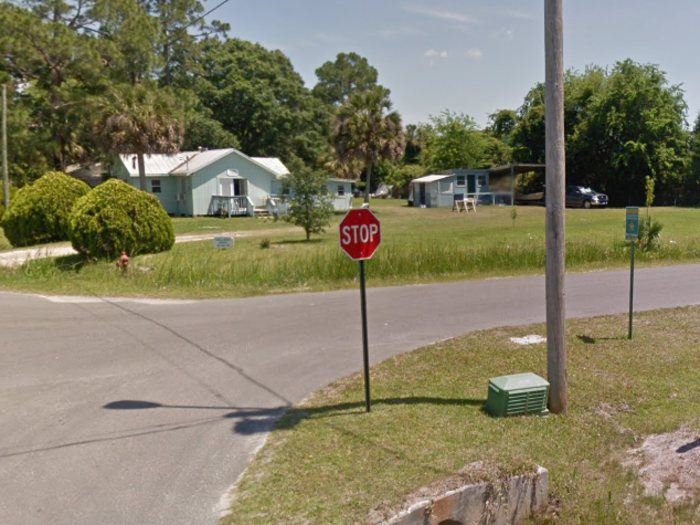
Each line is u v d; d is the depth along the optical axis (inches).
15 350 302.2
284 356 292.0
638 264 621.3
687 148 1652.3
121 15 1407.5
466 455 177.5
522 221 1120.8
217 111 2003.0
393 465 170.6
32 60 1214.3
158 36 1440.7
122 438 195.6
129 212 650.2
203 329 348.2
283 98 2169.0
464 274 561.6
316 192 888.3
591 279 527.8
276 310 402.9
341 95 3161.9
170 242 712.4
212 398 233.3
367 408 212.8
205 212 1387.8
